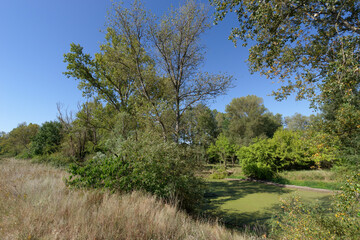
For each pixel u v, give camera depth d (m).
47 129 26.20
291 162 17.56
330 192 11.76
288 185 14.71
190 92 12.07
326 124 6.54
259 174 17.83
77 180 5.78
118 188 5.71
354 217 3.47
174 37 12.15
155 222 3.45
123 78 16.44
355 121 5.70
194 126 11.02
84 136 17.94
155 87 14.91
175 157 7.73
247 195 12.22
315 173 14.86
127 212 3.69
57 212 3.48
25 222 2.99
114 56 14.27
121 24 13.10
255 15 4.68
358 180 3.53
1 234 2.77
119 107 18.45
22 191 4.87
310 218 3.88
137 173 6.31
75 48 16.42
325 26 4.86
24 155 28.75
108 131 16.98
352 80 4.39
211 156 27.06
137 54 13.49
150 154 6.87
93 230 2.92
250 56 5.46
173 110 11.38
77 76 17.08
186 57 12.73
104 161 6.48
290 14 4.72
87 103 17.55
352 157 8.51
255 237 4.23
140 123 10.59
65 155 17.78
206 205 9.80
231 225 6.71
